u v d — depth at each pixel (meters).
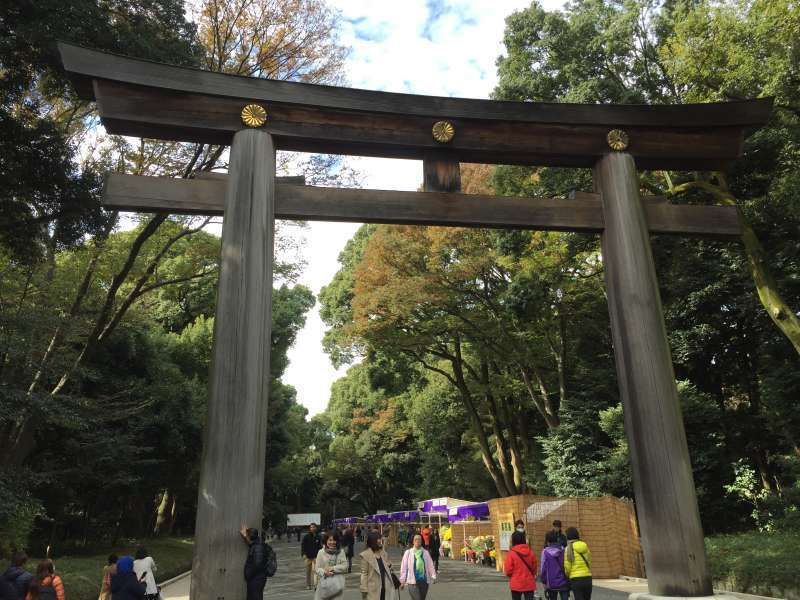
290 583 17.69
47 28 12.20
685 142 8.73
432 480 38.66
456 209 8.03
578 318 23.94
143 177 7.39
